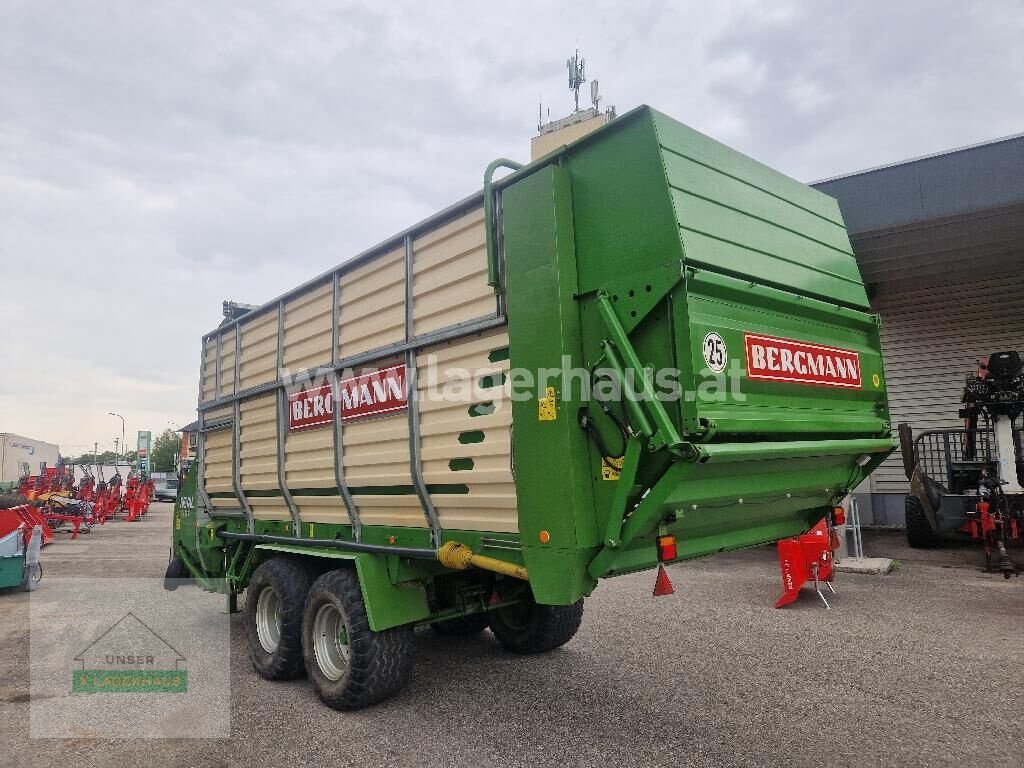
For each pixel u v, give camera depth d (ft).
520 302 11.25
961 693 14.16
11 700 15.16
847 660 16.57
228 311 23.29
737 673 15.80
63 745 12.66
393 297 14.32
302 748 12.17
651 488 10.03
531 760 11.47
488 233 11.88
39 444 138.31
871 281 40.47
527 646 17.51
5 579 28.68
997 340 38.99
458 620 19.51
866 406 13.84
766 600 23.85
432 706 14.07
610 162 10.77
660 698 14.29
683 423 9.44
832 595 24.17
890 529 41.22
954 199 27.43
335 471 15.52
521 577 11.11
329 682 14.26
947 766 10.98
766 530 13.70
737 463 10.51
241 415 20.15
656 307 9.98
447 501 12.76
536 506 10.78
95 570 36.45
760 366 10.88
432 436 13.02
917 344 41.65
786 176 13.70
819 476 13.09
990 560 28.68
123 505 81.87
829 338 13.20
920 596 23.65
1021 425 31.32
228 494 20.88
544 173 11.11
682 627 20.20
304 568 16.39
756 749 11.71
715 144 11.73
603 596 25.05
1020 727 12.41
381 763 11.49
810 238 13.53
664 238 9.87
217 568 21.53
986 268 37.88
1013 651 16.97
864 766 11.02
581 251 11.00
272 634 16.78
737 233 11.25
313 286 17.10
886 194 28.81
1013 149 26.40
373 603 13.53
